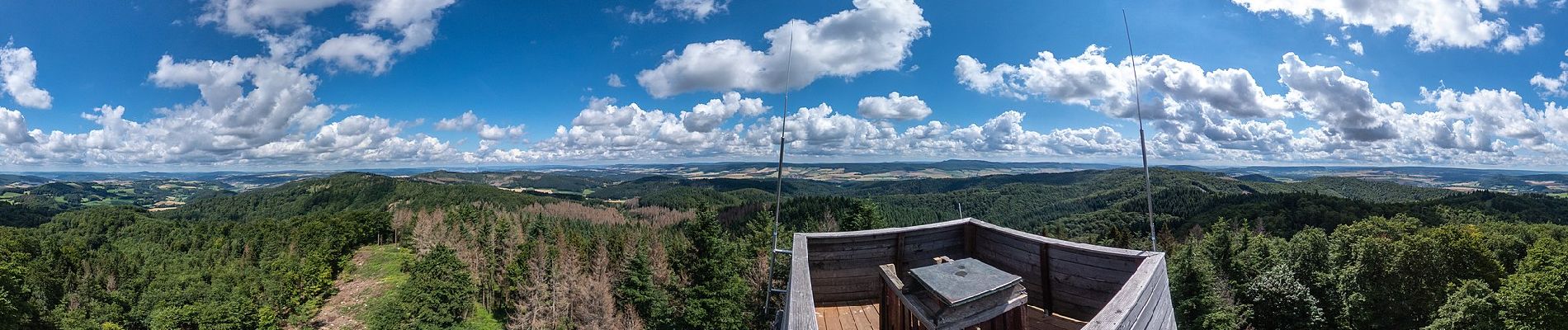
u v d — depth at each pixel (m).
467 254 58.62
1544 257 25.19
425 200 133.88
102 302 51.34
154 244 93.06
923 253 6.62
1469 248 26.89
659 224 106.81
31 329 41.62
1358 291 28.61
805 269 4.48
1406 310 27.95
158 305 48.34
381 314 44.09
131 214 113.44
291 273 53.47
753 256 41.28
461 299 44.16
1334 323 29.19
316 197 145.25
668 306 33.47
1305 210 74.56
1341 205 74.94
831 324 5.92
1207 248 38.00
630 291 35.09
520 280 44.84
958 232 6.89
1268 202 83.25
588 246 55.19
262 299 49.09
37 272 51.62
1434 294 26.94
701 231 35.44
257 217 136.25
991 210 109.00
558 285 40.69
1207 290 26.31
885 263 6.49
